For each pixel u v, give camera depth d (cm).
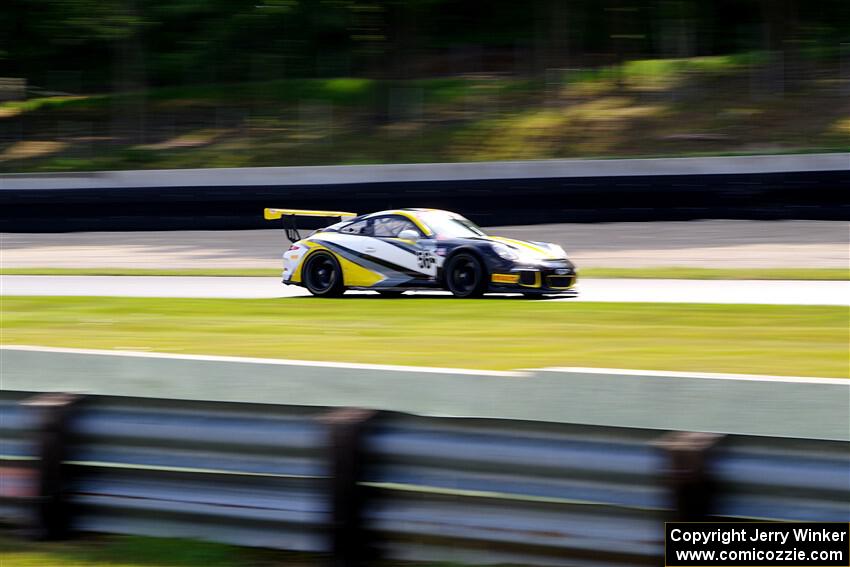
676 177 6600
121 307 3275
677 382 1345
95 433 1351
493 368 1944
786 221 6325
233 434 1278
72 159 10138
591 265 5006
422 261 3803
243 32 12219
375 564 1238
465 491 1198
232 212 7569
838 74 9331
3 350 1756
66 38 11012
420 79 11406
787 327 2488
